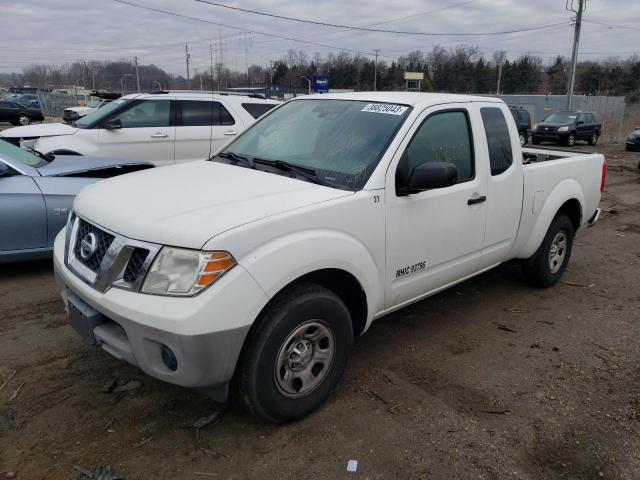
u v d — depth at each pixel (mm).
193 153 9227
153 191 3127
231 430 3002
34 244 5059
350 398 3361
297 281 2961
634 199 11633
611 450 2986
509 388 3574
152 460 2746
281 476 2682
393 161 3377
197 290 2512
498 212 4297
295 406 3014
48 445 2822
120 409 3152
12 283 5074
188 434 2953
